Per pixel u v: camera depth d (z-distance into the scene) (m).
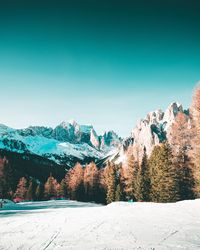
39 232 15.58
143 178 58.12
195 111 34.09
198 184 39.31
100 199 91.06
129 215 21.88
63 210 34.28
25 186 110.50
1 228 17.98
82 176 100.25
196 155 34.56
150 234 13.39
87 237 13.36
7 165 105.19
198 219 17.84
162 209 24.59
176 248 10.51
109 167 77.44
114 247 10.97
